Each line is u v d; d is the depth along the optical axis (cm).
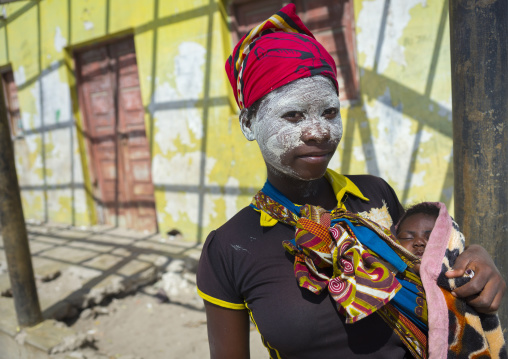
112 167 608
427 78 347
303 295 98
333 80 102
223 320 111
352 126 388
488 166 115
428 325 92
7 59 675
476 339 92
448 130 346
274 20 104
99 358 296
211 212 488
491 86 112
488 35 110
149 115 514
